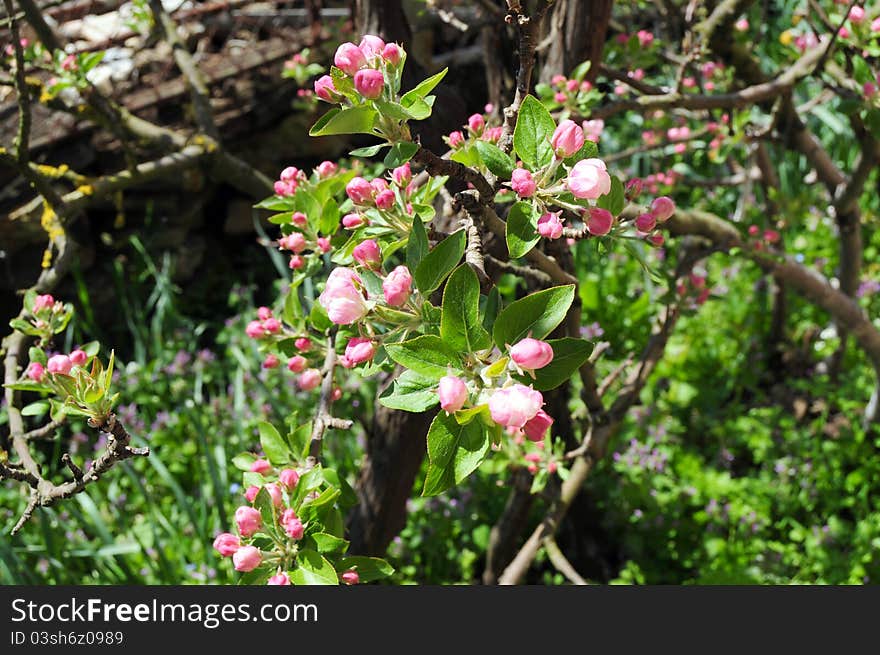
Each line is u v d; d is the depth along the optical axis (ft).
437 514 5.75
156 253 8.10
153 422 6.89
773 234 4.70
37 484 2.64
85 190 4.53
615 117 8.89
